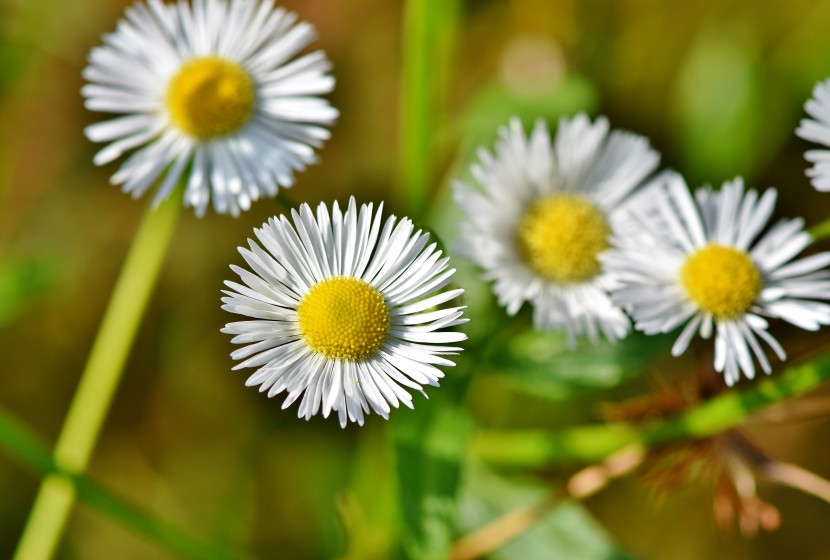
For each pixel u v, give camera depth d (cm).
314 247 18
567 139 20
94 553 24
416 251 18
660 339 21
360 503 23
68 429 22
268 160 19
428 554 20
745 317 19
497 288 20
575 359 21
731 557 24
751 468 20
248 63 20
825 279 20
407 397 17
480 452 21
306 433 24
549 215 20
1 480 24
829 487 19
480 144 23
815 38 24
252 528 24
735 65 24
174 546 21
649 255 19
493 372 21
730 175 24
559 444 21
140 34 20
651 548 24
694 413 20
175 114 20
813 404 20
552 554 22
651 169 20
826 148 24
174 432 24
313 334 17
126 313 23
